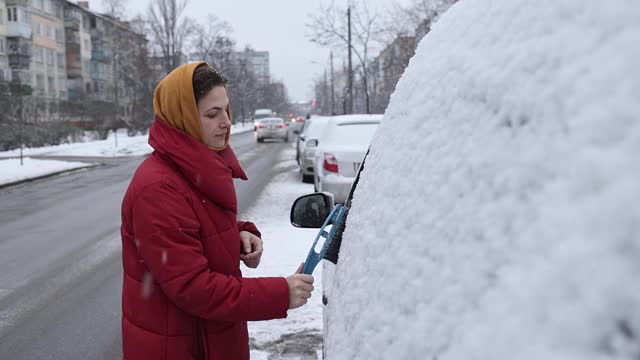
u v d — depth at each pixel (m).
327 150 8.05
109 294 5.10
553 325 0.52
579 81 0.59
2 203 11.10
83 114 44.88
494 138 0.74
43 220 9.01
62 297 5.04
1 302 4.92
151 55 46.81
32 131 32.34
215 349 1.56
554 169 0.59
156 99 1.57
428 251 0.82
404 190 1.04
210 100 1.56
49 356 3.80
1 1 47.34
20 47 48.75
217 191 1.53
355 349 1.00
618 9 0.58
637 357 0.46
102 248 6.92
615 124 0.52
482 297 0.64
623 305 0.47
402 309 0.84
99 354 3.83
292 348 3.59
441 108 1.00
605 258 0.49
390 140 1.37
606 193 0.51
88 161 22.11
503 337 0.57
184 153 1.49
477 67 0.86
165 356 1.50
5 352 3.87
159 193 1.44
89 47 62.97
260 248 1.84
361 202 1.48
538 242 0.57
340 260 1.55
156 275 1.44
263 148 26.25
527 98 0.68
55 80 56.19
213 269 1.56
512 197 0.65
